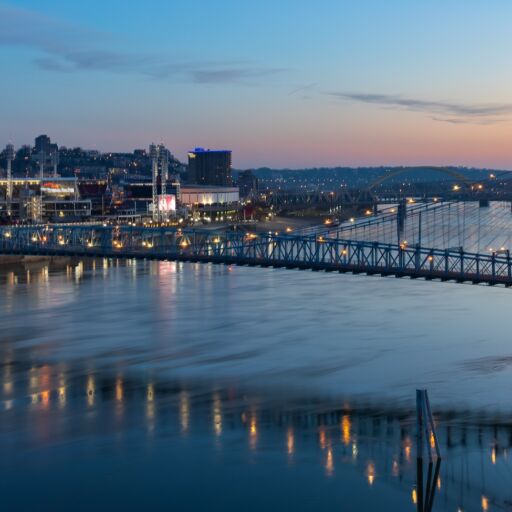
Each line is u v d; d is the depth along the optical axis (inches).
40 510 3558.1
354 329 6934.1
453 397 4840.1
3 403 4881.9
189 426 4429.1
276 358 5856.3
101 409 4744.1
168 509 3540.8
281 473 3838.6
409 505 3540.8
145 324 7308.1
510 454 3996.1
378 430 4330.7
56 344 6476.4
